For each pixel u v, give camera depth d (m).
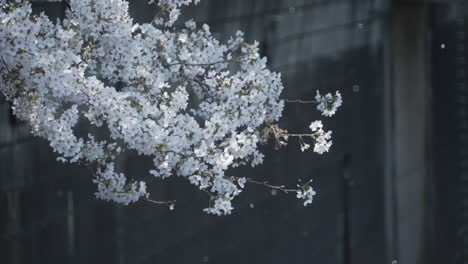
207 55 5.72
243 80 5.62
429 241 25.12
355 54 20.30
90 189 11.40
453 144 26.55
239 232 15.26
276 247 16.48
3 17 4.74
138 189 5.61
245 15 14.46
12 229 9.78
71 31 5.05
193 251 14.05
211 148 5.34
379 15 22.00
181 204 13.69
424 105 24.83
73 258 11.06
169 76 5.70
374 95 21.52
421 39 24.34
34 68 4.89
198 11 12.48
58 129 5.09
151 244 12.97
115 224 12.07
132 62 5.37
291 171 16.67
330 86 18.59
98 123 5.22
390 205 22.59
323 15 18.17
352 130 19.91
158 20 5.77
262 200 15.79
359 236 20.36
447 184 26.22
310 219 17.84
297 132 16.73
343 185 19.42
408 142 23.83
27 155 9.99
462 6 26.09
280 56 16.06
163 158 5.24
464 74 26.75
